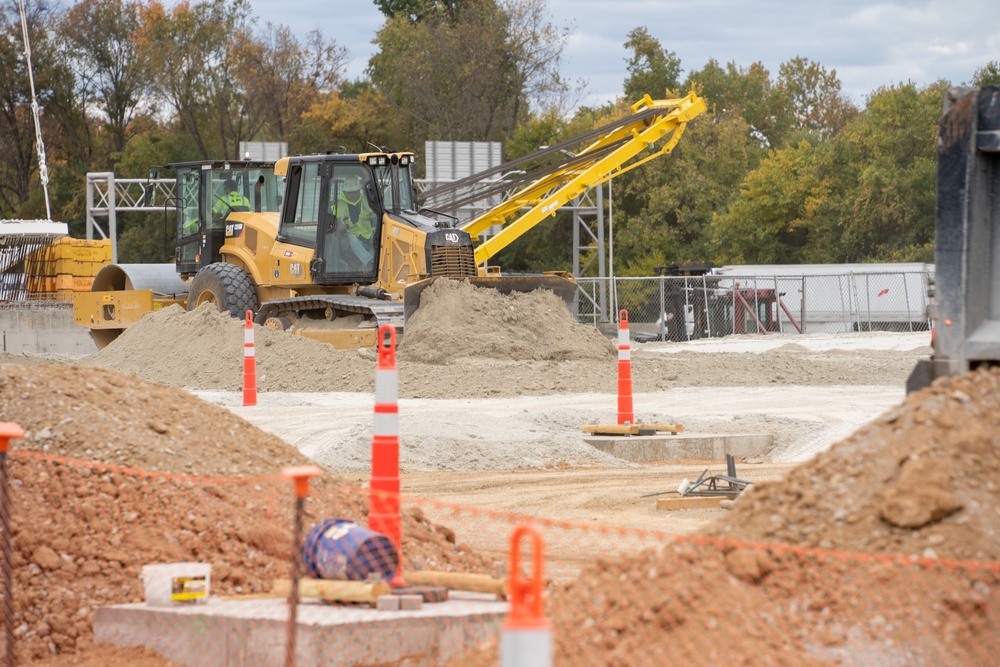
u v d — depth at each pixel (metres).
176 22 92.31
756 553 6.73
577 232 61.03
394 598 7.45
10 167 93.56
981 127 8.34
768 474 16.39
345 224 31.33
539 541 4.63
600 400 24.75
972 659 5.92
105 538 8.79
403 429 18.23
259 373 27.91
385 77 96.44
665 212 88.56
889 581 6.34
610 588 6.90
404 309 29.41
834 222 82.81
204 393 25.47
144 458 9.75
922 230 80.31
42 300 51.62
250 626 7.22
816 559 6.63
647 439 18.58
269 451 10.60
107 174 58.16
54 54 91.69
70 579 8.49
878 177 79.94
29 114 91.69
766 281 60.75
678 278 55.88
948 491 6.61
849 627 6.17
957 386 7.40
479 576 7.98
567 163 38.69
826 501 7.01
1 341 48.91
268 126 93.81
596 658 6.22
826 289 59.97
